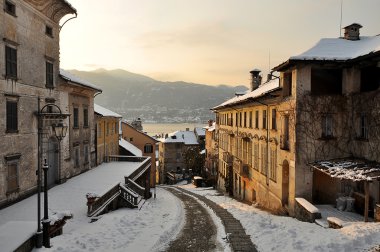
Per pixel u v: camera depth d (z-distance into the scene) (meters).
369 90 19.27
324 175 20.91
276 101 23.36
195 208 22.95
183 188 53.19
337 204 18.92
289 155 20.86
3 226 12.25
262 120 27.44
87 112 30.94
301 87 19.80
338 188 20.55
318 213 16.84
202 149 82.31
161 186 61.69
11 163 18.09
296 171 19.83
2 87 17.25
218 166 50.59
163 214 19.86
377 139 17.62
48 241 11.60
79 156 28.95
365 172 15.91
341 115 20.08
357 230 12.05
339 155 19.92
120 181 24.23
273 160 24.38
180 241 13.70
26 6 19.59
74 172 27.64
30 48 20.17
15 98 18.48
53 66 23.42
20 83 19.03
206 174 63.19
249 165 31.83
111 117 39.69
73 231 14.08
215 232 15.09
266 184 26.14
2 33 17.19
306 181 19.84
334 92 20.39
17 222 12.79
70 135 26.55
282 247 11.70
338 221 14.38
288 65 19.94
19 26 18.89
